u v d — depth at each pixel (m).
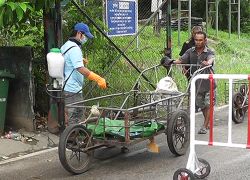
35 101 10.82
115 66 12.88
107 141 8.22
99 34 11.42
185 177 7.34
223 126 11.24
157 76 11.52
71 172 8.12
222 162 8.68
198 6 36.09
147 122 8.62
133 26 13.68
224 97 13.77
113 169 8.41
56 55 8.45
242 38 32.47
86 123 8.37
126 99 9.29
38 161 8.83
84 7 11.42
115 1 12.94
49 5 9.51
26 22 10.79
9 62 10.23
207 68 10.11
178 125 8.92
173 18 31.19
